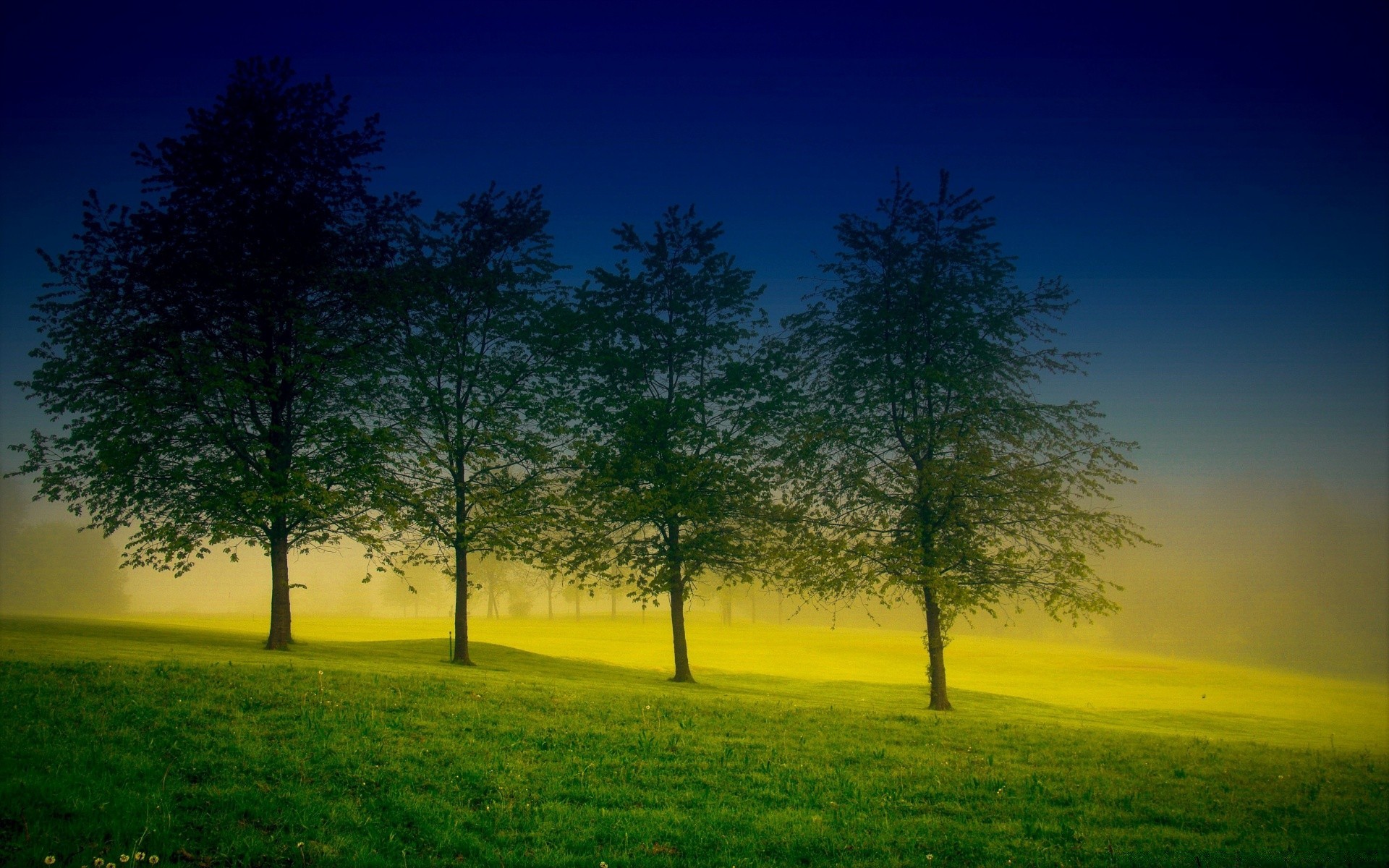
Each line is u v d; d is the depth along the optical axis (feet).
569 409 113.09
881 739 57.00
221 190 95.76
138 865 24.82
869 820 36.11
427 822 30.86
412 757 39.11
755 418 112.47
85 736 36.45
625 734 49.83
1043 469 94.79
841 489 102.42
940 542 95.50
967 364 98.32
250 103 98.12
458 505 108.78
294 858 26.61
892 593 95.09
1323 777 57.93
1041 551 95.76
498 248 114.93
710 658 191.52
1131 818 40.96
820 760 47.80
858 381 101.86
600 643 231.91
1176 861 34.01
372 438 95.61
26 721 37.99
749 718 61.31
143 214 92.73
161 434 88.89
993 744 59.16
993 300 99.04
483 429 108.58
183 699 46.16
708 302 116.57
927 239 102.32
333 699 51.01
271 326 97.45
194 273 92.07
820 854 31.30
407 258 111.14
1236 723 117.80
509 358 114.42
